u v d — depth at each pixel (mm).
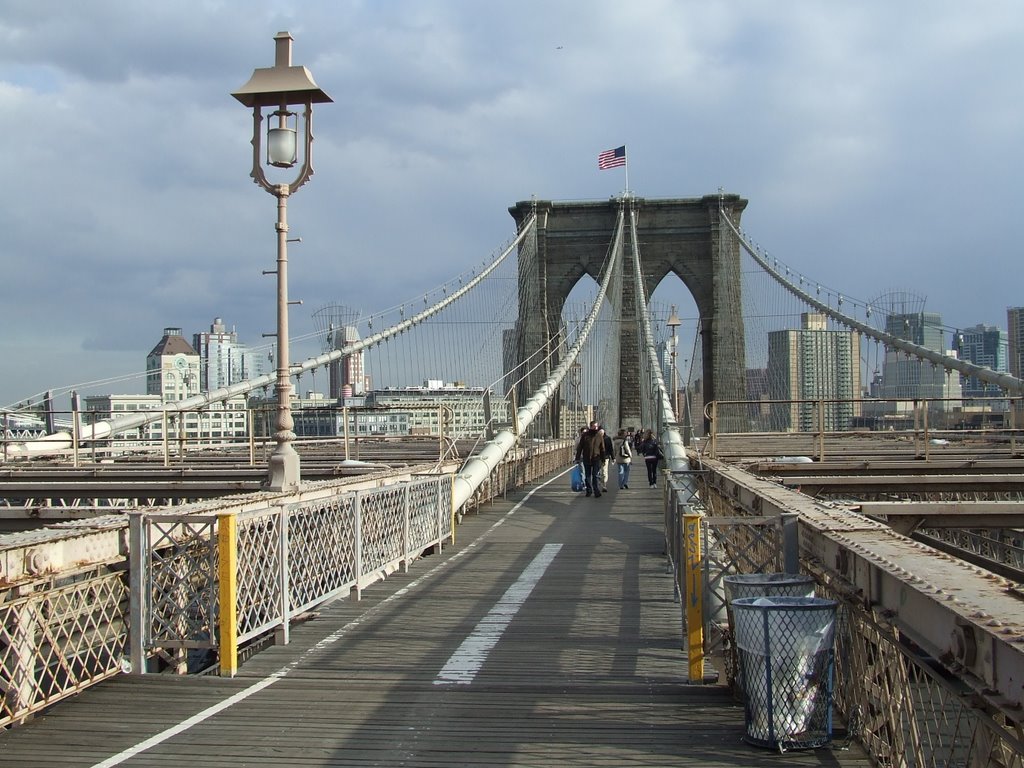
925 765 4855
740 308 77750
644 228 79438
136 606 7691
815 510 8273
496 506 23656
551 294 79125
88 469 21969
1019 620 4020
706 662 7926
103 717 6574
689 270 79188
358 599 10938
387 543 12516
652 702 6848
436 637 9047
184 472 20531
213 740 6086
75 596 7094
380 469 19938
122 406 37750
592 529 18531
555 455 41500
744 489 12594
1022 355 44125
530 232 79125
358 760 5715
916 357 36156
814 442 20844
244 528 8078
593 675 7641
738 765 5562
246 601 8078
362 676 7633
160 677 7535
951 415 32594
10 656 6383
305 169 12430
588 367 49000
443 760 5699
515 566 13680
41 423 28797
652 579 12523
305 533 9539
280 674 7691
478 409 32938
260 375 35125
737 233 66625
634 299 71500
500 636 9086
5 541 6645
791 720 5742
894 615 5102
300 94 12266
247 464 23203
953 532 18891
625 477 30031
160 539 7914
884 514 11922
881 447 27141
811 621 5762
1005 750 3980
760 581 6660
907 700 5039
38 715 6621
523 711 6648
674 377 44250
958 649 4211
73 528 7359
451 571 13195
